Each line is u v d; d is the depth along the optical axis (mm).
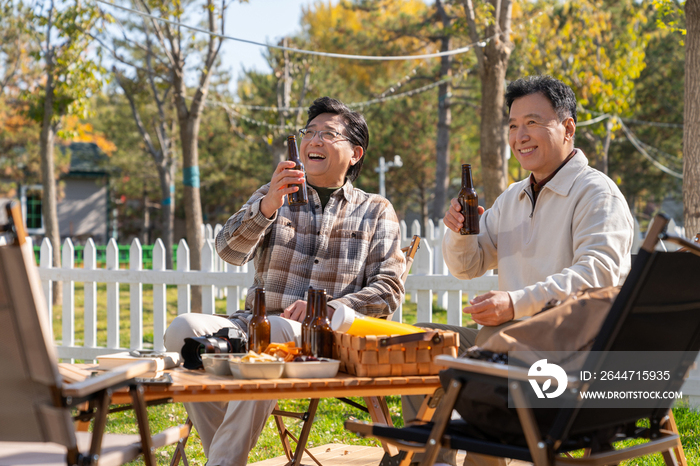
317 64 19484
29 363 1447
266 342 2213
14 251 1355
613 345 1592
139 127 20734
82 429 2012
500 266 2793
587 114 12625
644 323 1620
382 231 3002
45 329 1416
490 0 6758
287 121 12352
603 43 13336
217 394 1753
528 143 2641
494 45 6625
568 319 1723
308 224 2949
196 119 8406
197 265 8234
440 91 19031
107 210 29703
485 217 2982
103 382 1533
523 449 1596
